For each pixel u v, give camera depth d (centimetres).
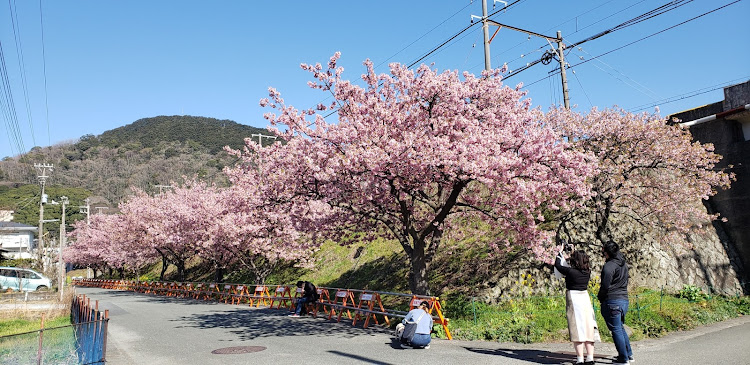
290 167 1306
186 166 14638
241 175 2145
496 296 1532
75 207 9400
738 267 1977
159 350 1101
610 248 761
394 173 1170
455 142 1148
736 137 2047
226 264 3120
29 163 13662
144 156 16450
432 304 1150
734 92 2034
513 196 1190
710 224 2050
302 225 1462
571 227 1755
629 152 1698
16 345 753
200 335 1330
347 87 1330
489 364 812
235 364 902
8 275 3572
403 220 1385
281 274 2908
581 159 1177
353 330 1345
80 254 5838
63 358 809
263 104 1380
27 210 8994
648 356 838
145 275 5369
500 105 1373
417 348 1012
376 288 2041
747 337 1050
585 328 736
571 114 1888
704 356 825
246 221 2470
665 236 1703
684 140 1680
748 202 1983
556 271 779
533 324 1109
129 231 4175
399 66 1323
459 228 1841
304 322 1566
